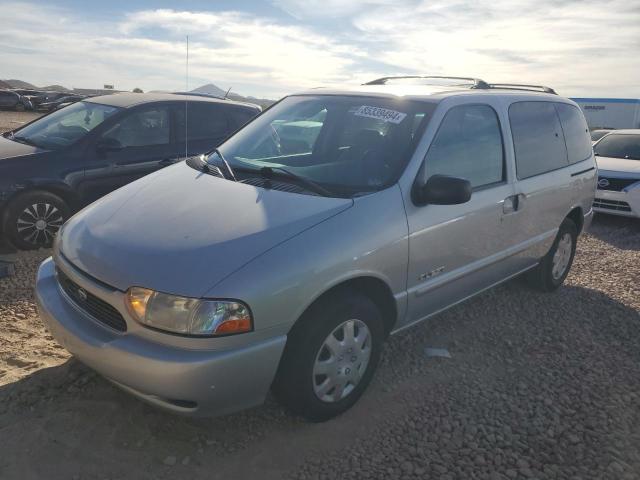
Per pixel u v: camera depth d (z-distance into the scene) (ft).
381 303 10.55
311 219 9.20
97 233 9.41
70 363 11.07
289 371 8.89
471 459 9.01
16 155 18.40
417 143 10.99
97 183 19.57
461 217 11.57
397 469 8.67
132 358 7.91
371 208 9.84
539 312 15.35
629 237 25.32
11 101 126.62
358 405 10.35
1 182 17.70
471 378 11.59
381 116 11.91
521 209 13.60
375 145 11.39
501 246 13.30
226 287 7.93
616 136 32.12
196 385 7.81
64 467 8.29
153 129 20.99
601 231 26.45
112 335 8.41
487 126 12.91
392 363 12.04
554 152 15.44
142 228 9.18
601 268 19.95
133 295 8.08
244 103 24.26
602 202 27.73
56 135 20.33
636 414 10.61
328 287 8.88
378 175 10.67
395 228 10.02
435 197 10.28
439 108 11.64
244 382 8.19
